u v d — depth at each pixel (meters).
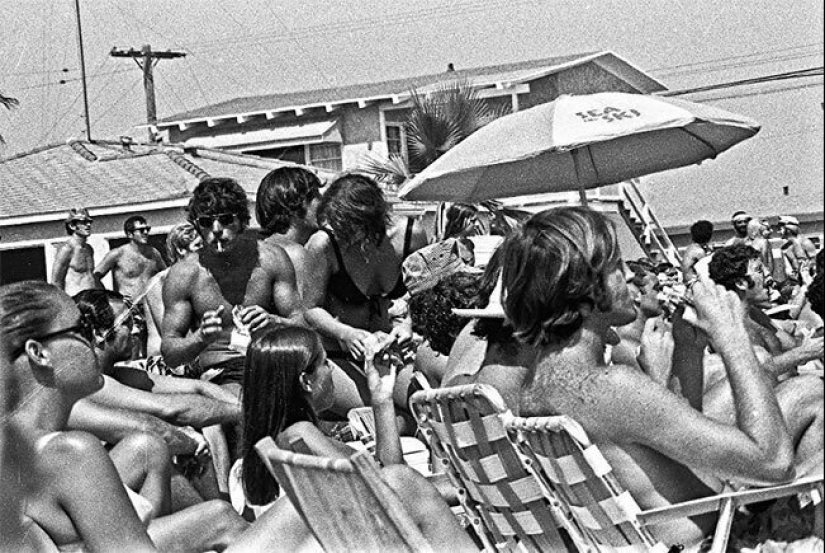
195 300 6.16
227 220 6.00
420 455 5.44
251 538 3.75
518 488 3.67
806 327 6.56
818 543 3.36
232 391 5.88
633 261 6.91
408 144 23.75
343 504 3.15
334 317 6.67
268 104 27.36
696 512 3.33
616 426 3.32
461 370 4.62
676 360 4.18
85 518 3.37
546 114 7.04
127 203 21.64
